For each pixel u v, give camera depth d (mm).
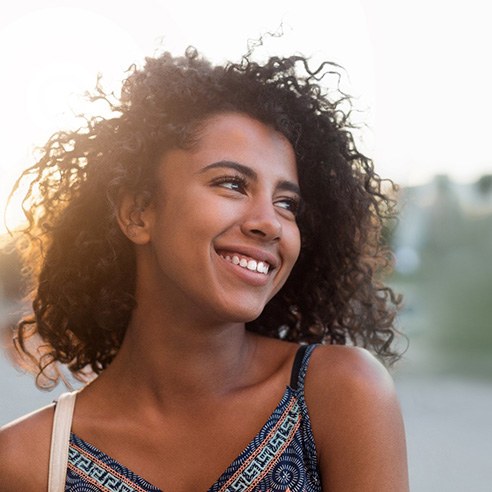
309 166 2143
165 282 1966
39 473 1993
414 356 9867
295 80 2078
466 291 12328
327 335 2332
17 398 7719
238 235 1907
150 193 1971
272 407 2008
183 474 1983
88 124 2088
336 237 2236
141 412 2014
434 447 6340
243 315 1902
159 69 2051
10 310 2504
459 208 13570
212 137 1938
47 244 2158
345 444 1980
